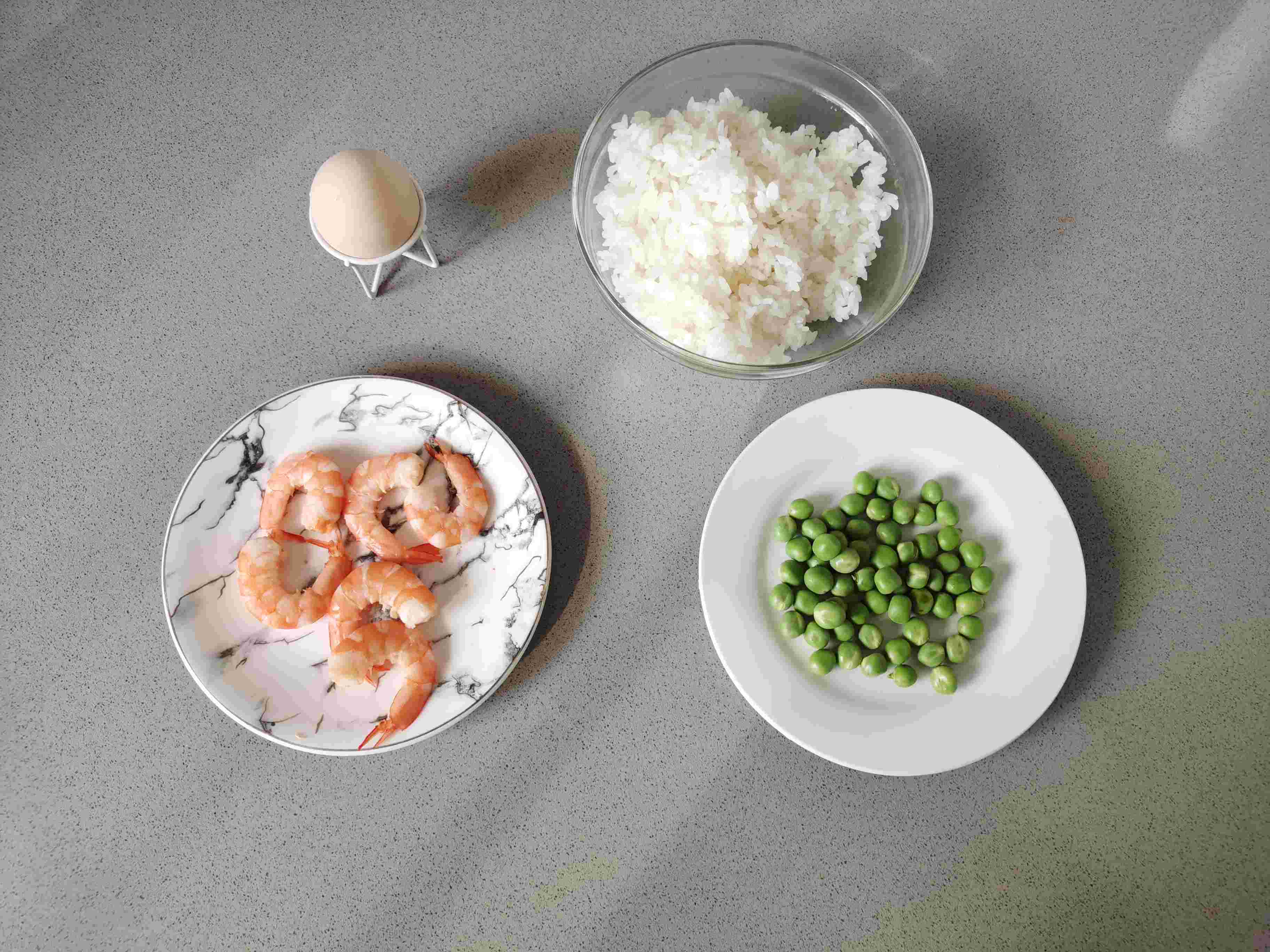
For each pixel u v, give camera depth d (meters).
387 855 0.38
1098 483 0.40
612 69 0.43
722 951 0.37
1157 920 0.37
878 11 0.43
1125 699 0.38
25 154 0.42
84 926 0.37
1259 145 0.42
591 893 0.38
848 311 0.38
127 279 0.41
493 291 0.41
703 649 0.39
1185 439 0.40
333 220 0.35
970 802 0.38
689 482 0.40
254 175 0.42
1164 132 0.43
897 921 0.37
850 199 0.38
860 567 0.37
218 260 0.42
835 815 0.38
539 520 0.38
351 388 0.38
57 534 0.40
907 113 0.43
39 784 0.38
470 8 0.43
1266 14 0.43
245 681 0.37
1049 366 0.41
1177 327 0.41
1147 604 0.39
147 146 0.42
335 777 0.38
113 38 0.43
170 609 0.37
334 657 0.35
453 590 0.38
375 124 0.42
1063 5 0.43
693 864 0.38
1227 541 0.40
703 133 0.37
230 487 0.38
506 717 0.38
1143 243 0.42
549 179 0.42
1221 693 0.38
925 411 0.38
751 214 0.36
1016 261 0.41
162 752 0.38
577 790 0.38
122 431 0.41
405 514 0.39
